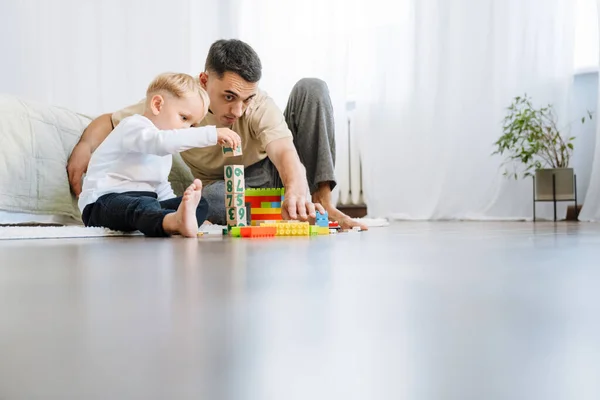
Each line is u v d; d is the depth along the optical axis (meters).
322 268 0.59
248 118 1.81
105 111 3.75
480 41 3.34
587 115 3.12
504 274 0.53
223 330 0.29
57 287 0.46
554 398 0.18
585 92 3.12
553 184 2.89
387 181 3.61
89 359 0.23
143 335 0.28
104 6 3.74
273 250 0.86
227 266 0.62
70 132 1.97
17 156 1.74
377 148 3.62
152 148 1.45
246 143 1.87
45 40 3.61
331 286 0.45
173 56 3.85
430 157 3.49
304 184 1.66
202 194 1.88
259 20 3.86
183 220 1.30
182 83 1.56
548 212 3.15
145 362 0.23
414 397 0.18
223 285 0.46
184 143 1.44
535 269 0.58
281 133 1.78
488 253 0.80
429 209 3.48
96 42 3.73
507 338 0.26
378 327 0.29
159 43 3.84
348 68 3.72
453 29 3.42
